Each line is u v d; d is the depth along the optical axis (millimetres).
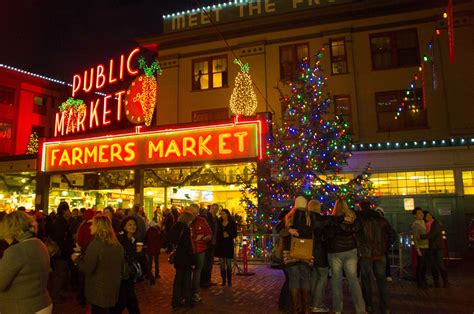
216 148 17844
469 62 19125
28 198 25484
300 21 21609
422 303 8414
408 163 17781
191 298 8258
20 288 3688
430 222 10336
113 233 5402
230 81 22531
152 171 20250
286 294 7875
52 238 9070
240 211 23375
